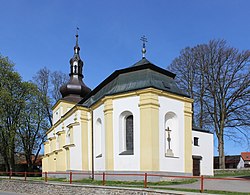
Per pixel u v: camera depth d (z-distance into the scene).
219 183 21.89
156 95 23.62
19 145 47.16
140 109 23.55
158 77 25.77
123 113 24.64
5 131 43.56
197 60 42.03
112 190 17.75
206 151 32.28
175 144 24.72
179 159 24.47
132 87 24.92
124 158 23.81
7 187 27.86
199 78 41.91
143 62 27.14
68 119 33.12
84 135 29.30
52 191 22.00
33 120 48.03
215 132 40.41
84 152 28.94
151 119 23.02
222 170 38.09
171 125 25.11
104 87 29.77
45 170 42.81
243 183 21.91
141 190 16.41
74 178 28.33
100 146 27.59
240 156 67.94
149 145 22.75
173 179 23.36
